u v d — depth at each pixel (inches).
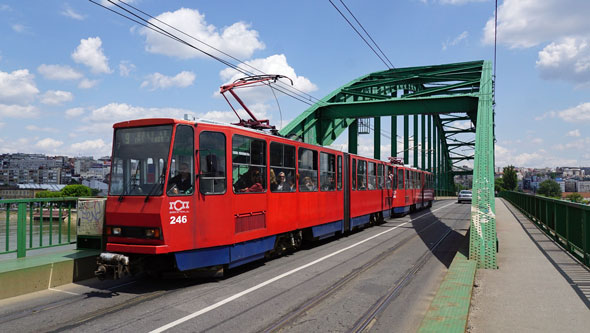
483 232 370.6
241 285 300.7
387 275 338.0
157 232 280.5
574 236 404.8
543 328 201.5
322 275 335.3
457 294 248.4
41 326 211.3
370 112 1040.8
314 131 1072.2
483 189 411.2
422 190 1200.8
